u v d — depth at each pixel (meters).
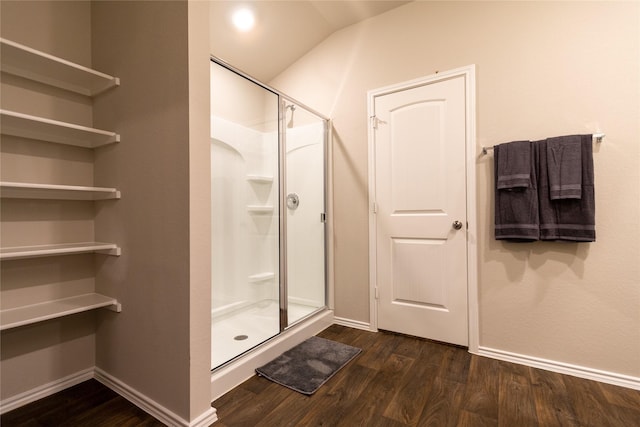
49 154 1.62
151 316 1.47
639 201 1.65
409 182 2.35
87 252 1.79
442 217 2.22
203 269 1.37
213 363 1.72
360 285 2.58
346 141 2.65
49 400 1.56
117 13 1.65
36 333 1.58
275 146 2.53
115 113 1.65
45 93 1.62
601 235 1.74
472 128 2.10
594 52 1.76
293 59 2.91
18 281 1.53
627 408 1.49
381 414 1.45
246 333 2.20
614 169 1.70
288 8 2.43
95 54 1.77
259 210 2.69
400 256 2.39
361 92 2.58
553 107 1.86
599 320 1.75
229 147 2.70
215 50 2.50
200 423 1.35
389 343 2.25
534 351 1.91
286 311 2.33
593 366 1.76
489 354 2.03
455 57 2.18
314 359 1.98
